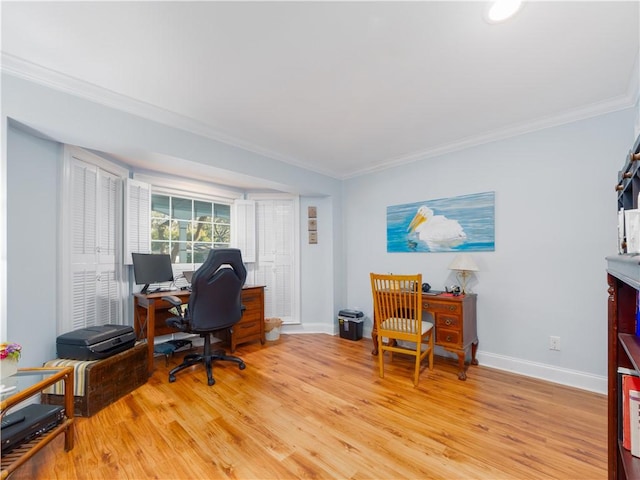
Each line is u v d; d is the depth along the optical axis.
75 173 2.34
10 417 1.44
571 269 2.39
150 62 1.71
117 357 2.17
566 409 2.01
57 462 1.51
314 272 4.18
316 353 3.22
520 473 1.43
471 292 2.88
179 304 2.60
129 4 1.29
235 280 2.67
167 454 1.58
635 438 1.06
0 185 1.64
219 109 2.27
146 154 2.36
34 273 2.00
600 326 2.26
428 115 2.39
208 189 3.74
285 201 4.19
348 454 1.58
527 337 2.58
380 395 2.23
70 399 1.61
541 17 1.37
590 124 2.30
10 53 1.61
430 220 3.23
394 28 1.45
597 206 2.28
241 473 1.44
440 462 1.51
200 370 2.74
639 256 0.80
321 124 2.55
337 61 1.71
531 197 2.57
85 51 1.61
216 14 1.35
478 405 2.07
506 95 2.09
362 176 3.92
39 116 1.78
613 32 1.46
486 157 2.83
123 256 2.89
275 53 1.63
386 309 2.62
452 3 1.29
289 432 1.77
